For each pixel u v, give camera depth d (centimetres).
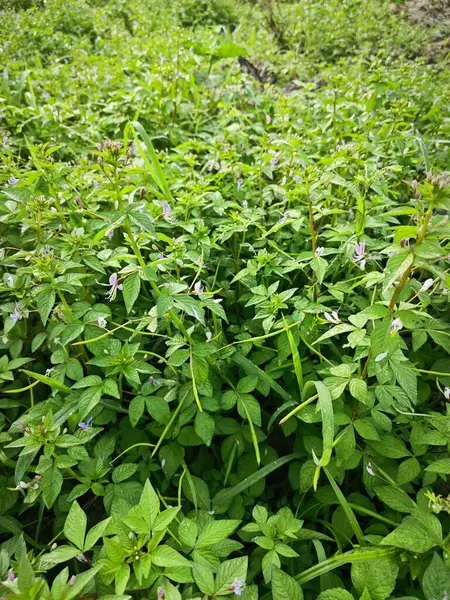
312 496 257
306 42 962
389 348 191
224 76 675
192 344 246
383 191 347
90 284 297
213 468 275
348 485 263
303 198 357
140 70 654
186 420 247
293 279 325
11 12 896
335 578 210
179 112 546
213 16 1169
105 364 236
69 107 493
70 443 216
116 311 309
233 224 317
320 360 292
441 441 219
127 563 169
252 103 599
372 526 224
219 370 271
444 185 157
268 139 386
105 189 293
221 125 521
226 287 328
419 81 554
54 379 252
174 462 250
